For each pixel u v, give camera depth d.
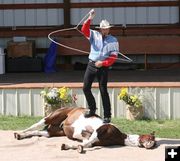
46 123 11.48
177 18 20.98
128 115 13.56
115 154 10.04
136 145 10.58
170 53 20.66
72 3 21.14
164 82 15.00
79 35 21.05
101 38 11.02
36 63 20.19
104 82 11.18
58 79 16.94
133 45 20.70
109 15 21.11
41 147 10.66
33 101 14.12
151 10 21.03
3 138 11.49
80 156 9.92
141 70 20.17
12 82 15.90
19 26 21.30
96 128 10.52
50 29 21.11
